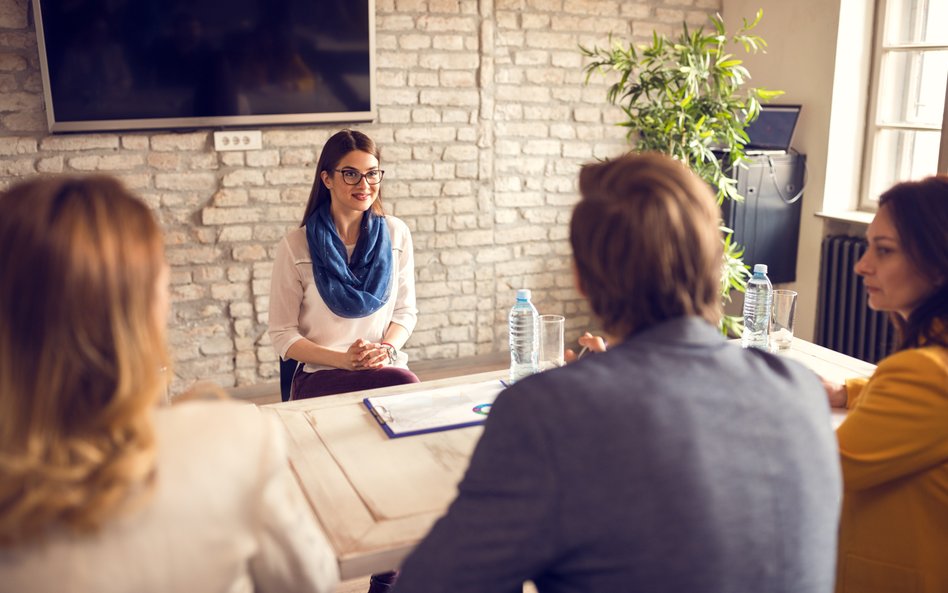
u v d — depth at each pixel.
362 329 2.44
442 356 4.08
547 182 4.08
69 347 0.72
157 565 0.76
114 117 3.31
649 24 4.10
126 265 0.74
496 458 0.82
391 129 3.77
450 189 3.91
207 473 0.79
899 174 3.68
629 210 0.86
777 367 0.91
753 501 0.81
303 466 1.45
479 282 4.07
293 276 2.41
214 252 3.59
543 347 1.86
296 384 2.32
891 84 3.65
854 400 1.67
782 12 3.86
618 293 0.88
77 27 3.17
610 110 4.12
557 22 3.92
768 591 0.82
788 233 3.87
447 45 3.77
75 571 0.73
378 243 2.48
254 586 0.89
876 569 1.28
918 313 1.26
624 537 0.78
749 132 3.89
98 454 0.72
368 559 1.17
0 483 0.70
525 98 3.95
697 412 0.81
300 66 3.51
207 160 3.51
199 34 3.34
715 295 0.91
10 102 3.21
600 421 0.79
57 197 0.75
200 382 3.67
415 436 1.58
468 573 0.81
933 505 1.21
